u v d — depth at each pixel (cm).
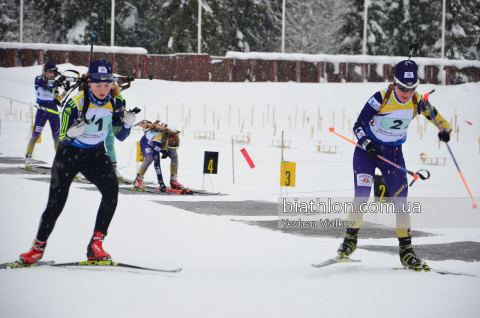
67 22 10050
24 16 10212
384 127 1033
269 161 3105
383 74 7456
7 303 690
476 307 745
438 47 10300
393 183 1043
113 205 945
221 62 7256
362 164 1050
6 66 7188
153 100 6391
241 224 1432
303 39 10888
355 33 10450
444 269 1034
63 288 768
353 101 6562
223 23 10369
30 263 905
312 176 2570
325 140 4678
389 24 10450
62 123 915
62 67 6319
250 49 10638
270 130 5362
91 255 932
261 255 1092
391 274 946
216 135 4875
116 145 3475
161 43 10044
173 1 9894
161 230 1291
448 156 3750
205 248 1131
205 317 667
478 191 2202
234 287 824
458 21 10300
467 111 6156
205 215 1536
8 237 1112
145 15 10531
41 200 1573
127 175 2431
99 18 10044
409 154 3869
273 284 854
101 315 656
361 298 782
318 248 1188
